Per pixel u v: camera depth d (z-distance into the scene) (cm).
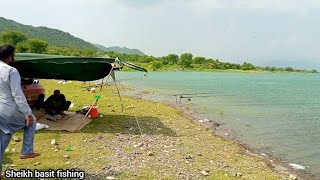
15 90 710
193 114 2284
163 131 1605
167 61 19912
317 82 9238
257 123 2069
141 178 928
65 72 1611
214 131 1744
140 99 2970
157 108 2377
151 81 6769
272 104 3191
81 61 1504
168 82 6588
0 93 721
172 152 1231
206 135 1605
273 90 5316
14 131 752
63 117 1648
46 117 1579
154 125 1731
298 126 2008
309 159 1306
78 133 1423
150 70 16562
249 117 2302
